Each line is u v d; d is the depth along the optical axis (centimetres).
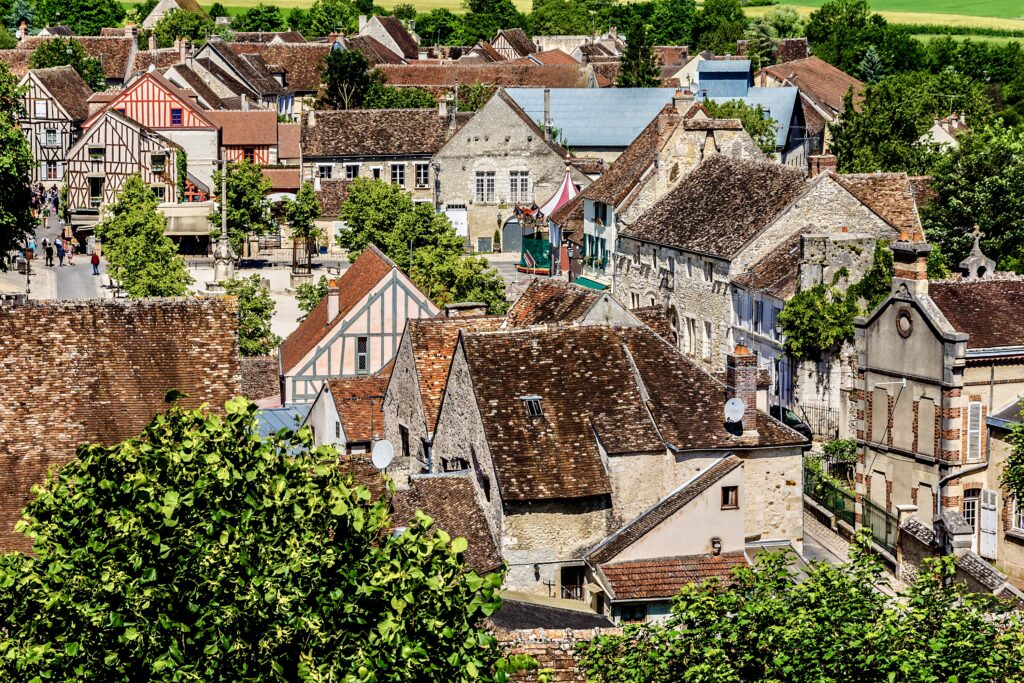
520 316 9850
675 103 16662
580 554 7625
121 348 7031
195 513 4784
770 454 7781
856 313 10975
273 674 4625
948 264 13838
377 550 4972
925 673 5462
